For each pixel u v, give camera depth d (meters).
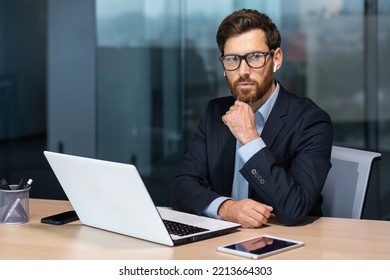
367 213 5.11
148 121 5.45
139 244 1.83
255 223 1.99
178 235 1.85
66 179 2.00
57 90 5.59
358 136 5.03
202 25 5.23
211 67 5.26
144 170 5.52
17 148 5.79
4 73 5.71
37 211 2.27
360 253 1.74
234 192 2.31
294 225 2.03
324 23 5.00
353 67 4.98
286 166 2.23
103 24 5.44
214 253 1.74
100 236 1.92
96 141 5.55
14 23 5.65
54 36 5.53
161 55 5.35
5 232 1.98
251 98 2.15
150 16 5.34
